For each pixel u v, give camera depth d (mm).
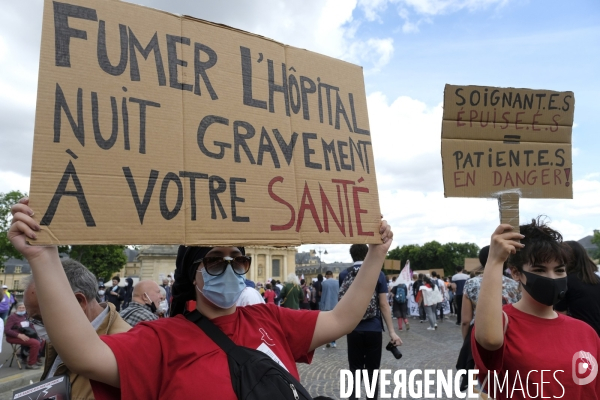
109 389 1676
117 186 1685
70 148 1627
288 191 2088
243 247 1990
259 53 2182
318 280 17500
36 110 1597
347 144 2363
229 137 1989
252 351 1753
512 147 2416
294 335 2041
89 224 1605
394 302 14883
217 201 1882
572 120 2496
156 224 1729
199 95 1954
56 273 1547
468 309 4062
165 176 1790
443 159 2355
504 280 3893
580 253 3547
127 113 1767
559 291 2119
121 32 1826
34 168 1553
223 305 1869
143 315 3279
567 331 2172
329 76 2410
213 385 1639
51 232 1539
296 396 1617
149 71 1854
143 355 1680
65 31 1710
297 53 2324
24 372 8406
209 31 2053
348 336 5023
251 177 1996
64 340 1523
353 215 2258
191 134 1894
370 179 2389
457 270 14875
